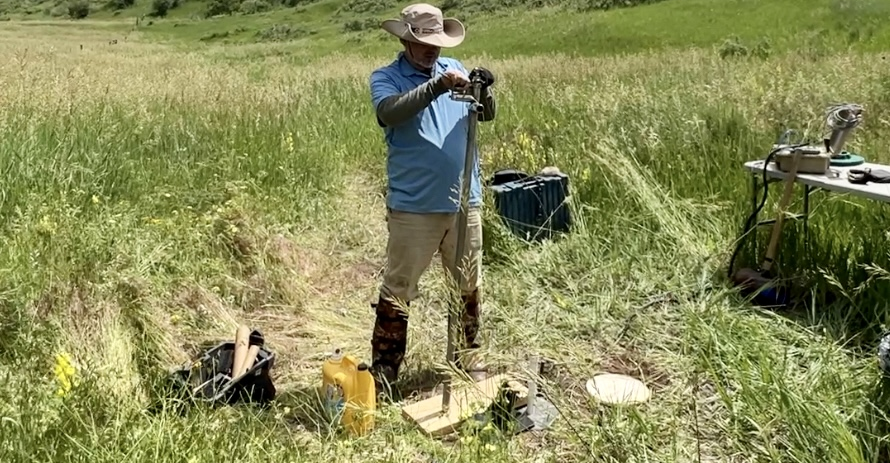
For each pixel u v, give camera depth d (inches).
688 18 1242.0
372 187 320.2
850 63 468.8
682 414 148.3
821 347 164.9
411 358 175.8
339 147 361.1
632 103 338.6
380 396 158.4
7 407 129.6
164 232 218.7
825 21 994.1
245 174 285.1
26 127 284.7
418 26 148.1
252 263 218.2
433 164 151.3
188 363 170.4
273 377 170.9
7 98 337.7
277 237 235.1
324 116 408.5
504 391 146.5
